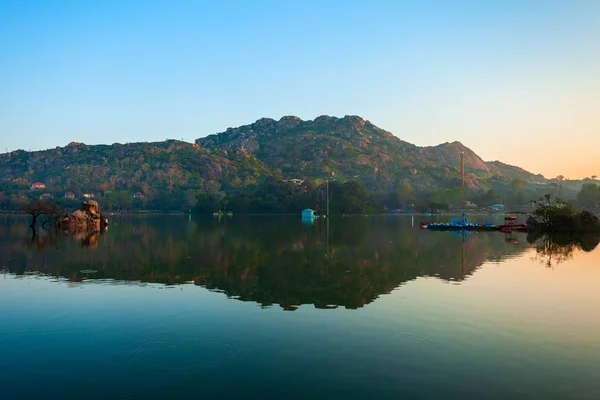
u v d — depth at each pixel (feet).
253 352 45.85
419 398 35.55
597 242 163.12
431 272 94.84
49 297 71.97
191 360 43.83
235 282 84.23
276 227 284.82
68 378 40.01
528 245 152.25
